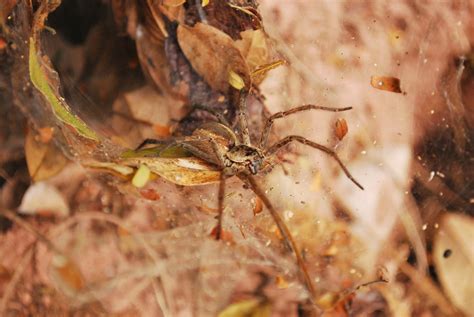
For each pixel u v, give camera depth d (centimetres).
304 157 34
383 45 35
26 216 32
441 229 33
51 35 34
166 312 32
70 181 32
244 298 32
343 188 33
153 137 34
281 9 35
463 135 34
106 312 31
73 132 32
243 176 31
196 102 34
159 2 34
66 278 32
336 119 34
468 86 35
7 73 33
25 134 33
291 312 32
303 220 33
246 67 33
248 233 33
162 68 34
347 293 32
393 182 34
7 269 31
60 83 33
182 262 32
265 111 34
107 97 34
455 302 32
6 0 33
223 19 34
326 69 35
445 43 35
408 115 34
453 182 34
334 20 35
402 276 33
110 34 35
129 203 33
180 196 33
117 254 32
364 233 33
